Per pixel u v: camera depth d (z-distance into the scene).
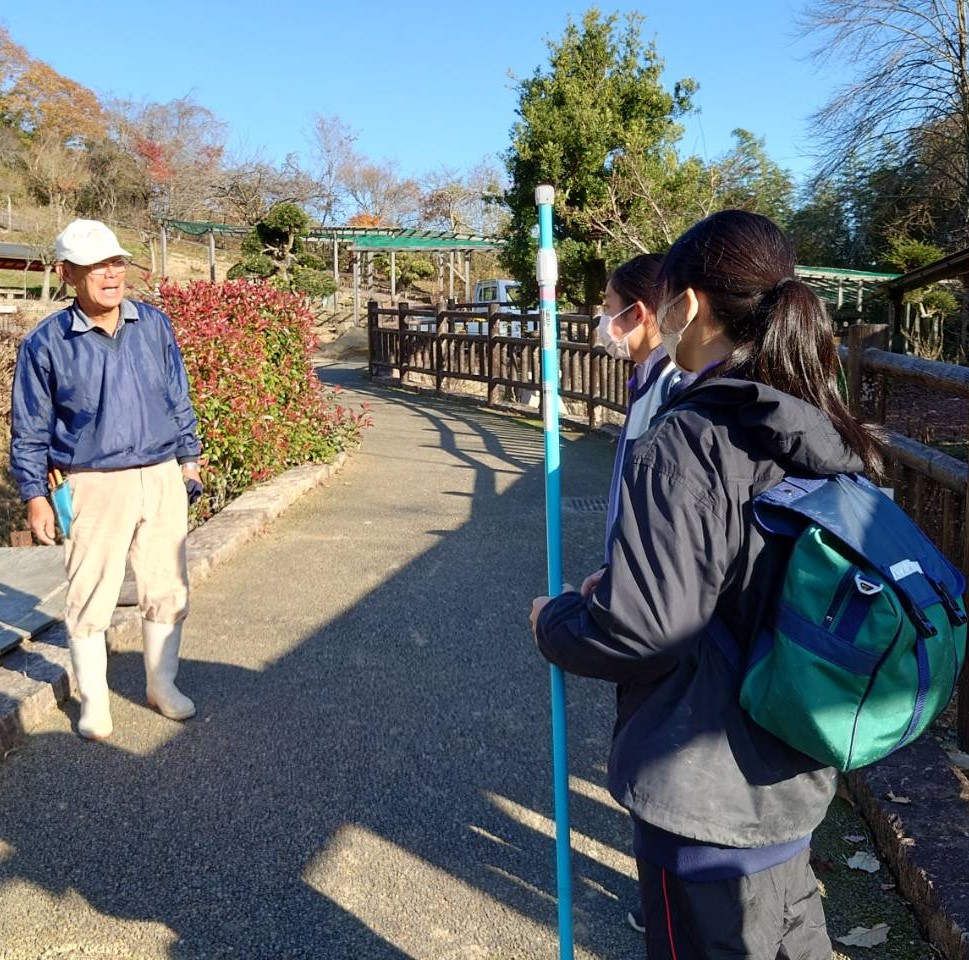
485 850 2.74
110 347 3.21
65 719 3.54
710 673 1.39
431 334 14.56
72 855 2.73
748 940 1.42
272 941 2.39
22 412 3.16
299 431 7.74
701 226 1.51
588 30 16.22
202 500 6.39
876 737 1.30
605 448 9.59
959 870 2.33
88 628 3.32
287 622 4.55
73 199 42.41
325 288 27.16
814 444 1.34
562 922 1.93
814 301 1.44
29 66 42.66
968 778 2.77
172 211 44.66
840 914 2.40
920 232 19.77
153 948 2.37
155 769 3.19
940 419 8.39
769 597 1.36
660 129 16.45
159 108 46.72
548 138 15.94
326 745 3.35
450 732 3.44
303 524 6.37
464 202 48.53
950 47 15.27
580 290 16.84
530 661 4.07
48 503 3.23
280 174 43.00
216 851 2.75
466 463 8.72
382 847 2.76
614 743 1.48
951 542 3.05
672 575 1.32
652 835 1.46
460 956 2.32
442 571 5.33
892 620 1.28
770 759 1.39
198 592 5.00
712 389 1.39
